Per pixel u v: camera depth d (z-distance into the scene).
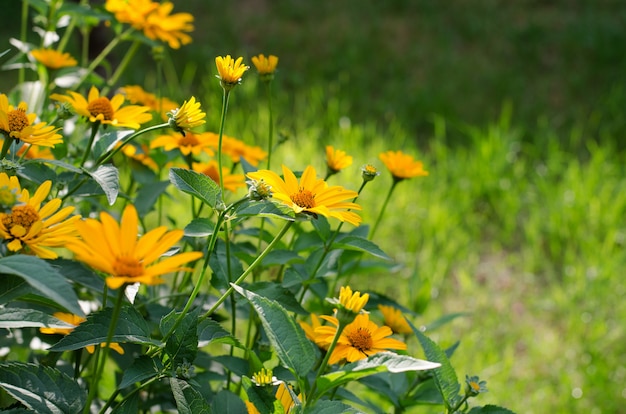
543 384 2.10
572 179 2.98
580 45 4.81
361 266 1.28
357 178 2.90
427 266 2.54
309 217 0.94
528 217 3.03
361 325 1.01
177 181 0.95
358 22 5.15
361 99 4.09
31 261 0.82
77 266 1.02
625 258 2.62
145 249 0.83
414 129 3.85
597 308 2.41
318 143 3.31
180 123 1.00
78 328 0.92
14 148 1.01
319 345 1.05
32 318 0.89
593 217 2.84
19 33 4.63
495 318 2.38
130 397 0.93
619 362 2.18
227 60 1.00
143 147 1.29
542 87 4.39
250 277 1.30
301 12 5.25
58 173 1.12
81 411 0.94
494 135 3.23
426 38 4.97
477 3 5.44
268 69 1.18
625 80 4.39
